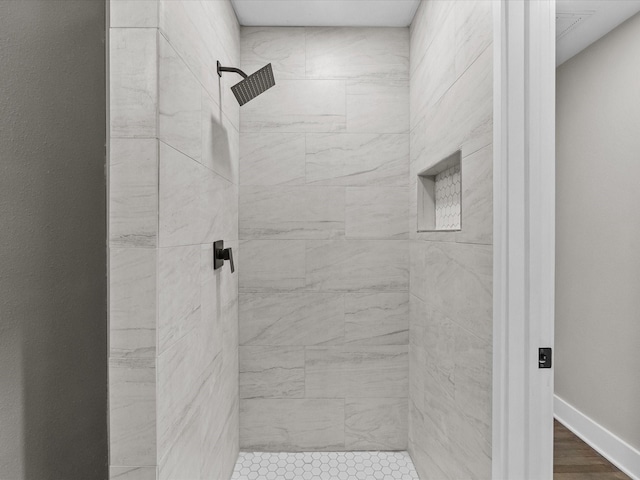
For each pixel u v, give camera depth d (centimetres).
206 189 146
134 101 98
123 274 98
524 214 106
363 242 218
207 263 147
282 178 217
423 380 187
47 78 82
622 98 207
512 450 107
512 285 106
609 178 216
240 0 192
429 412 178
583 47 233
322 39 218
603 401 219
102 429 97
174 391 112
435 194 199
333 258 218
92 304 94
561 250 254
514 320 106
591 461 211
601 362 221
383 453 217
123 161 98
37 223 80
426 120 184
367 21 213
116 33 97
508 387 107
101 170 96
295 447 218
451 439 149
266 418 218
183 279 119
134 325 98
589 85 230
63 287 86
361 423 219
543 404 107
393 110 218
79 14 90
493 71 111
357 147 218
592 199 228
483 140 121
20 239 76
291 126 217
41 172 81
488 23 117
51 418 83
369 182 218
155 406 98
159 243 100
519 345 107
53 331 84
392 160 218
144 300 98
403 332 218
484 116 120
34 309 79
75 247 89
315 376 218
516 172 106
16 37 76
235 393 206
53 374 84
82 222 91
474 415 127
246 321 217
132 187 98
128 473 98
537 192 106
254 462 207
